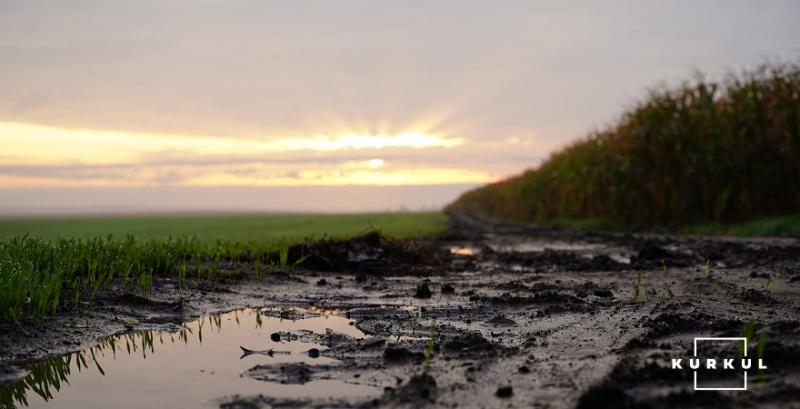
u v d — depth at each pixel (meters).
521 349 4.04
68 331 4.64
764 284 6.36
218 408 3.11
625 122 21.91
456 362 3.75
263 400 3.18
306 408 3.05
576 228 23.19
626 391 3.04
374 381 3.47
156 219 34.44
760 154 16.38
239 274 7.46
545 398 3.04
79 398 3.30
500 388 3.10
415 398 3.09
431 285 7.30
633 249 12.23
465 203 77.88
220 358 4.06
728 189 16.45
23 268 5.52
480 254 11.77
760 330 3.99
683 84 19.23
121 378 3.64
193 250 8.56
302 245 9.05
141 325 5.06
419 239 14.89
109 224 24.05
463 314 5.32
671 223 18.70
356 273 8.58
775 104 16.12
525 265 9.66
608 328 4.57
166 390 3.41
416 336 4.59
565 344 4.16
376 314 5.48
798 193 15.84
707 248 10.71
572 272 8.41
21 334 4.40
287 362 3.92
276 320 5.34
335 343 4.40
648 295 6.01
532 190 34.38
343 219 31.14
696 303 5.38
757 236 13.94
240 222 26.58
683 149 18.42
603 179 23.03
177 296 6.08
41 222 27.70
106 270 6.57
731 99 17.66
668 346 3.83
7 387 3.51
